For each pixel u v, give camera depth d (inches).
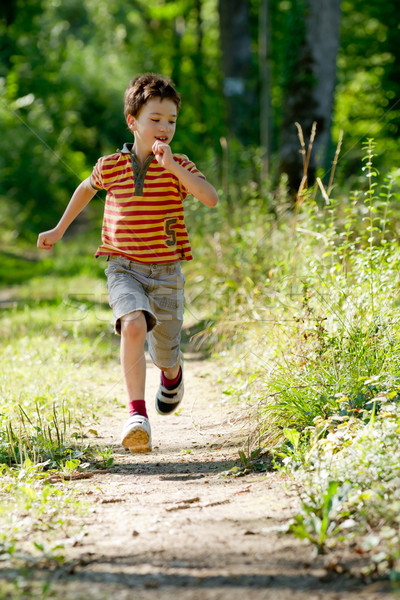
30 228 1306.6
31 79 1510.8
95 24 2102.6
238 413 267.3
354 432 192.4
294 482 176.4
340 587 120.8
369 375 225.0
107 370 386.3
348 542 136.9
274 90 1117.7
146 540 147.8
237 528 151.8
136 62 1827.0
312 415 215.9
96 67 1775.3
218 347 371.6
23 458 223.9
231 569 130.7
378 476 160.4
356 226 306.5
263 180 626.2
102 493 189.2
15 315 559.5
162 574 129.8
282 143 626.2
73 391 318.3
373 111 1189.1
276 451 205.8
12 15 1451.8
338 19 622.8
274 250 402.3
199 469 211.3
